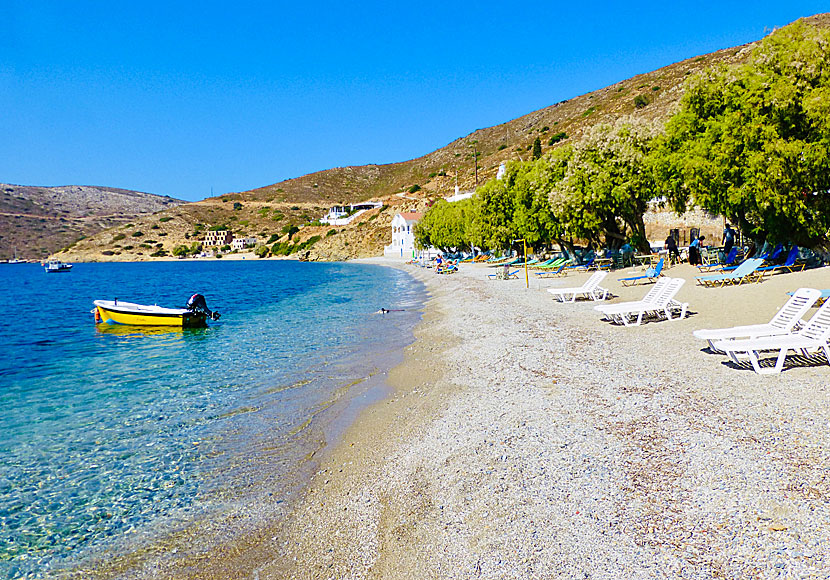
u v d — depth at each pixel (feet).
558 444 25.23
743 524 16.98
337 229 490.90
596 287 74.49
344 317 84.17
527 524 18.83
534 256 175.63
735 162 69.10
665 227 153.07
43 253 655.35
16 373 52.90
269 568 18.70
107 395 42.83
